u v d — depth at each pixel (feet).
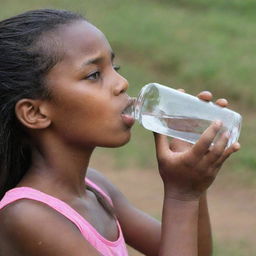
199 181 8.37
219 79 49.47
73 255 7.75
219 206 30.45
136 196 31.48
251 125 41.57
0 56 8.16
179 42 59.26
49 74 8.07
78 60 8.07
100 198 8.87
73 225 7.98
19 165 8.58
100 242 8.17
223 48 56.70
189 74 51.65
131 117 8.23
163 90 8.93
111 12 70.64
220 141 8.18
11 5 72.02
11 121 8.29
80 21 8.35
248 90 47.16
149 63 56.03
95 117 8.09
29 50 8.09
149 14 69.41
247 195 31.65
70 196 8.36
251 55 54.60
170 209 8.42
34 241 7.77
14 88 8.13
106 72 8.21
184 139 8.96
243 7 71.61
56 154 8.30
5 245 7.91
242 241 26.17
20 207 7.89
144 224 9.60
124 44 60.39
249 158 35.01
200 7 74.18
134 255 23.45
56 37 8.12
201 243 9.07
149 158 36.40
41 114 8.17
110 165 35.58
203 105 9.02
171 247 8.21
